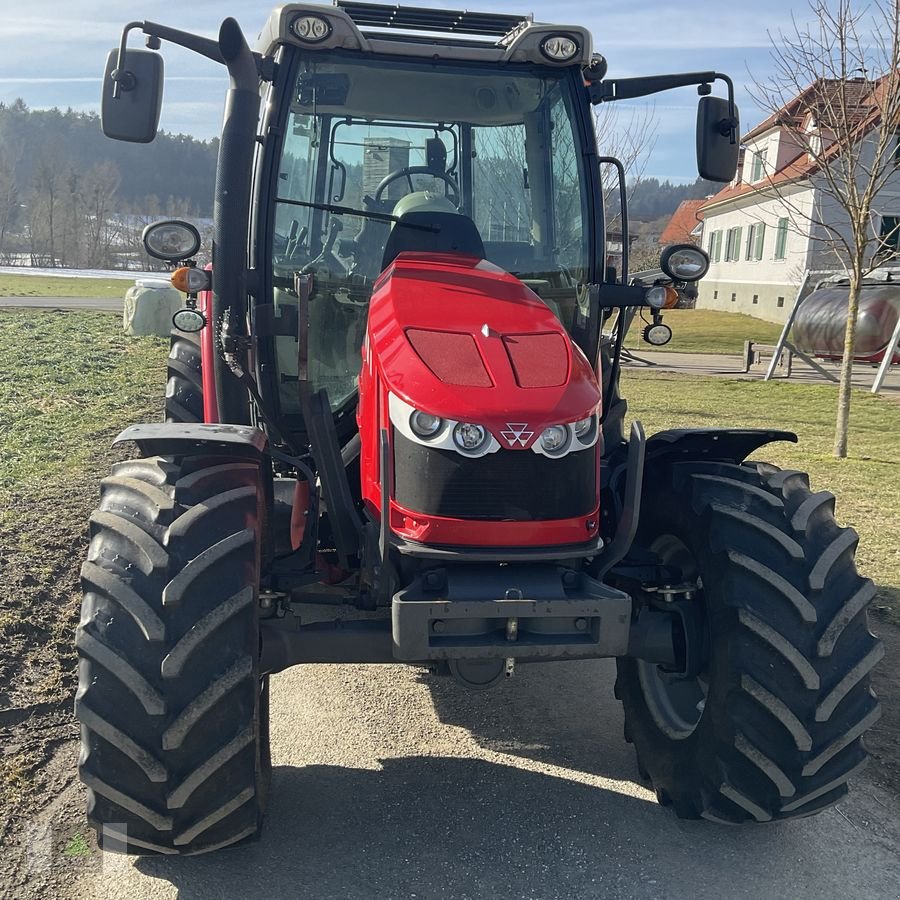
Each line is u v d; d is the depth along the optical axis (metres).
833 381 16.09
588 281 3.86
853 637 2.86
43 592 4.80
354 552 3.09
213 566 2.59
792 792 2.81
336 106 3.71
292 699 4.07
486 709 4.02
